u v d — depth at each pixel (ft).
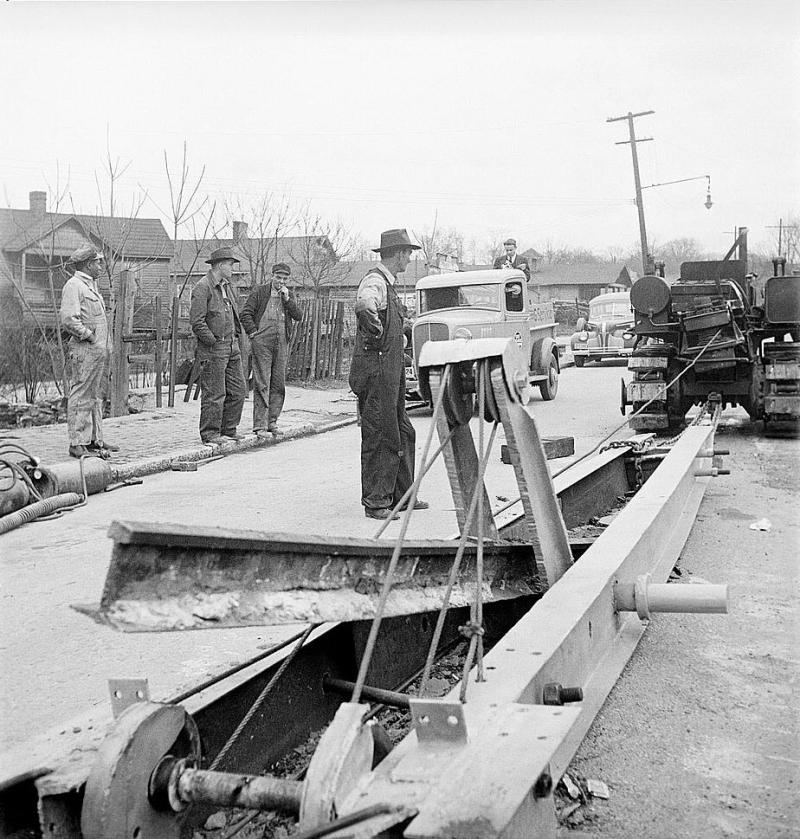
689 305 44.55
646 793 11.02
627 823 10.34
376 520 25.48
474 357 12.02
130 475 34.86
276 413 45.50
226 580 7.43
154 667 14.47
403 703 11.30
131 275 52.85
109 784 7.38
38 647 15.55
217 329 40.91
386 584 8.87
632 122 140.36
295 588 8.32
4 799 7.98
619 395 63.16
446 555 11.62
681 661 15.24
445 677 14.06
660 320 44.75
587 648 11.80
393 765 7.64
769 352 44.50
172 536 6.65
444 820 6.61
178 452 38.65
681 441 27.89
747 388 44.50
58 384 58.59
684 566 21.21
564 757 10.62
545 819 8.29
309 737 11.41
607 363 101.09
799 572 20.62
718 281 44.68
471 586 12.50
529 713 8.29
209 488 32.09
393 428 25.34
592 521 25.00
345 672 12.27
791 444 42.06
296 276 108.88
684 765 11.71
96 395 36.70
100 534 25.08
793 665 15.15
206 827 9.71
